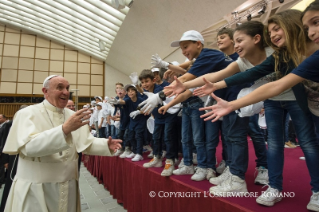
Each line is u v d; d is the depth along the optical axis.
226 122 1.27
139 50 9.12
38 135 0.99
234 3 4.59
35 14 9.85
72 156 1.24
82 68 12.58
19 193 1.03
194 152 1.96
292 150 2.71
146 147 3.15
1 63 10.81
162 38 7.34
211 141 1.42
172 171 1.56
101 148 1.30
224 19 5.19
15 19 10.50
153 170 1.75
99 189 3.17
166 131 1.69
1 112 10.46
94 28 9.73
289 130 3.29
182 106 1.66
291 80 0.70
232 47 1.42
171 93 1.03
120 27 8.42
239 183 1.08
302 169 1.63
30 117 1.11
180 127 2.25
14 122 1.11
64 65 12.17
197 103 1.49
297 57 0.83
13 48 11.14
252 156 2.26
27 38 11.49
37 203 1.02
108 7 7.62
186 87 1.00
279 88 0.71
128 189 2.22
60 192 1.10
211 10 5.12
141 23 7.36
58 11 9.23
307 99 0.89
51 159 1.11
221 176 1.27
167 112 1.71
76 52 12.56
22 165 1.09
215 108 0.77
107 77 13.05
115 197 2.69
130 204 2.15
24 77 11.16
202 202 1.14
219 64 1.25
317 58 0.65
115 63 12.34
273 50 1.00
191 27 6.00
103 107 4.32
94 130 4.93
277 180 0.98
